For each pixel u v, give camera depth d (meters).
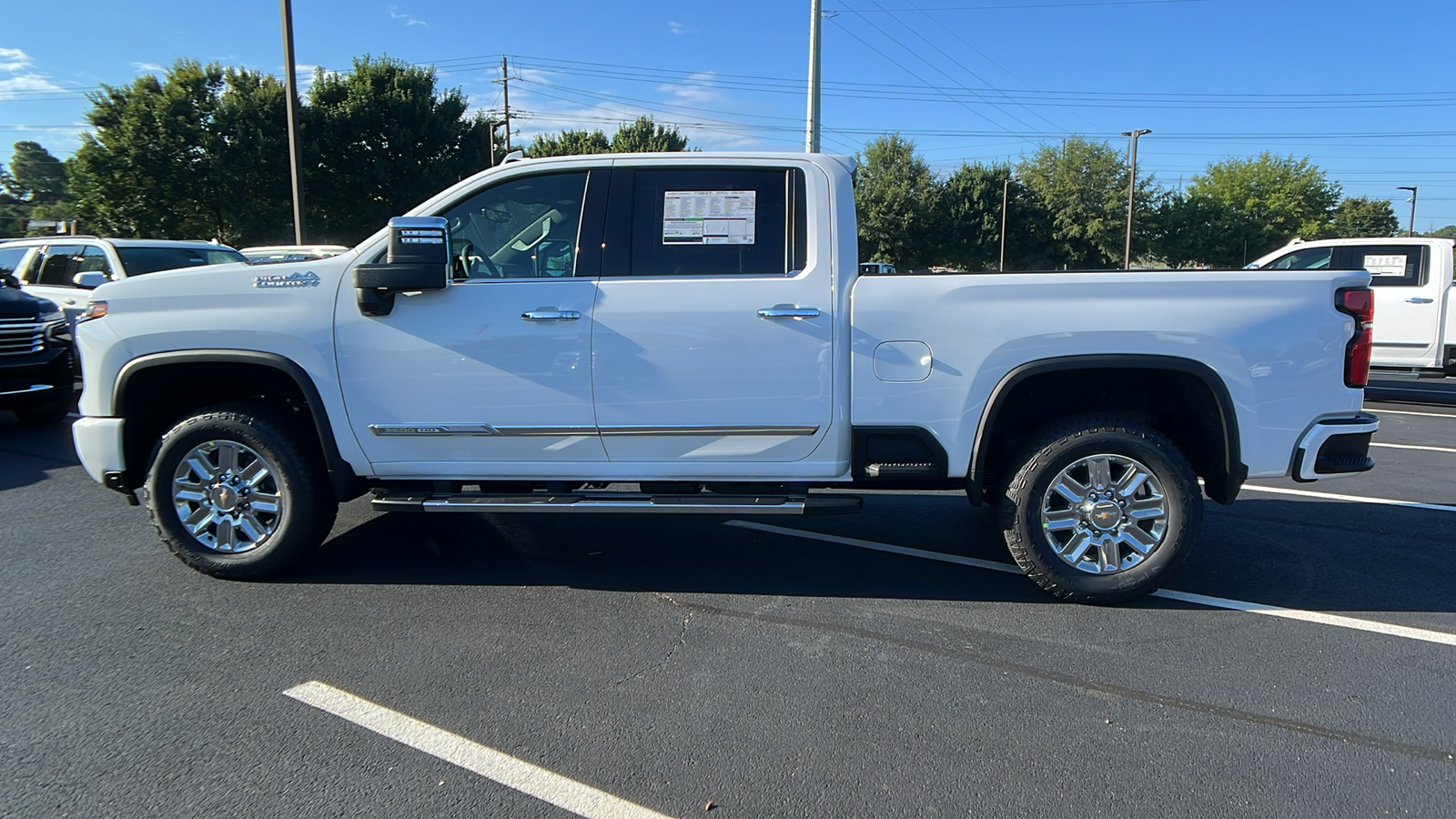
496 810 2.54
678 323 3.95
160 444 4.26
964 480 4.14
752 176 4.09
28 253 10.76
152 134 31.02
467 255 4.18
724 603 4.14
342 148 33.53
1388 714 3.09
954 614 4.01
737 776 2.70
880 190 50.84
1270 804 2.56
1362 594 4.27
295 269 4.13
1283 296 3.82
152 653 3.54
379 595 4.21
